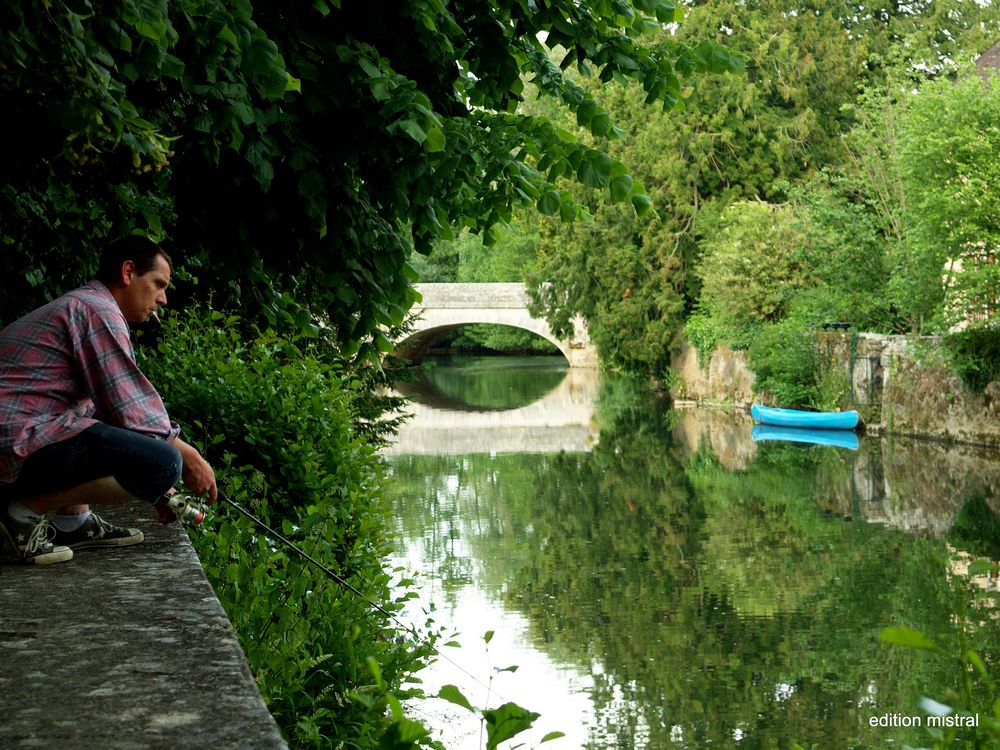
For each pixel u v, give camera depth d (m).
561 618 14.74
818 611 14.82
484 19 6.33
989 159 26.83
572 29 6.49
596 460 29.86
